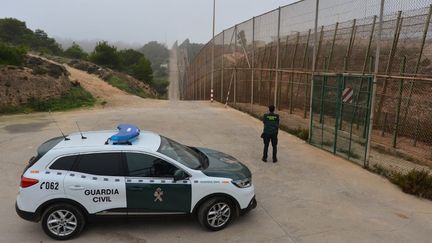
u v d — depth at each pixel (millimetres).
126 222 6480
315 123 12680
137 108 23844
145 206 5895
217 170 6332
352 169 9922
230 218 6281
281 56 18328
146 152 5930
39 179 5617
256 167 10000
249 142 13211
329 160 10836
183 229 6242
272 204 7383
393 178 8930
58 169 5746
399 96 12055
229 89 26547
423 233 6242
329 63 14836
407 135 12117
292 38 17219
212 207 6105
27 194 5613
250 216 6793
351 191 8219
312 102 12922
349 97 10539
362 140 10242
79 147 5887
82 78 31609
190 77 60875
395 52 12188
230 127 16312
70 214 5777
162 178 5914
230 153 11547
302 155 11406
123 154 5883
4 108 19672
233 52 25906
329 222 6590
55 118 18250
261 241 5848
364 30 13039
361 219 6746
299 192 8094
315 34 12969
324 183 8734
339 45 14234
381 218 6809
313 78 12820
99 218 5859
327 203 7484
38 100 21703
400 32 11961
